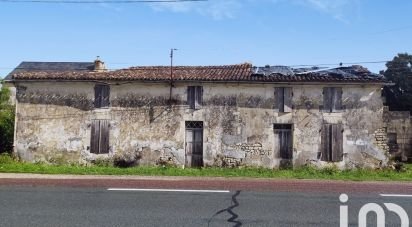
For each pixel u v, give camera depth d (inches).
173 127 843.4
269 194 428.1
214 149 833.5
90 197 402.0
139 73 890.7
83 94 862.5
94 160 850.1
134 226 290.7
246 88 836.6
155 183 510.6
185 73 882.8
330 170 765.3
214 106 839.7
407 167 851.4
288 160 824.9
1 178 547.8
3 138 952.3
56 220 306.3
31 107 871.1
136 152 845.2
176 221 306.5
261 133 829.2
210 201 385.4
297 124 823.7
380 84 805.2
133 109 851.4
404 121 1250.0
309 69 916.0
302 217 323.9
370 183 530.6
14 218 312.2
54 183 501.4
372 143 812.0
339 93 824.3
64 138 860.6
